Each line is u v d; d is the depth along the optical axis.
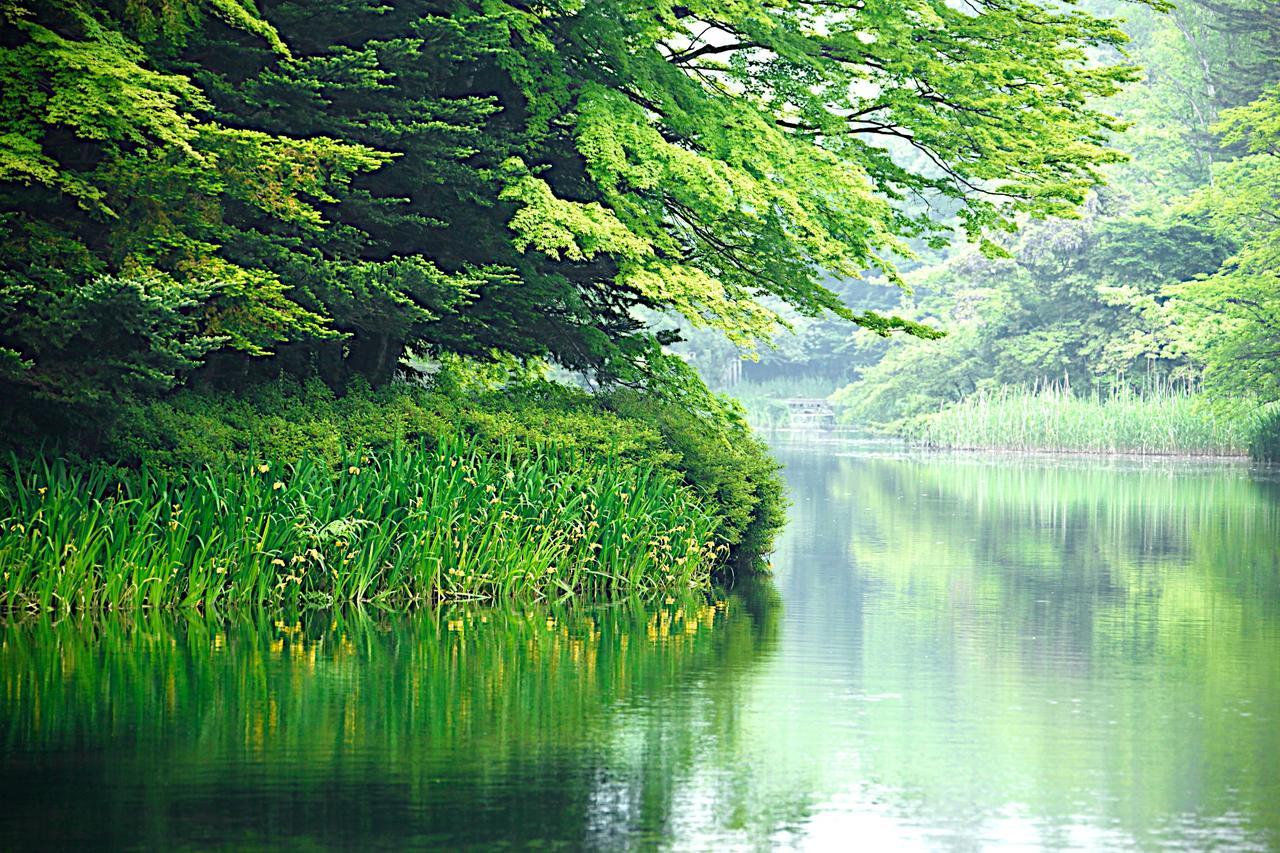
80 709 20.20
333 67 32.69
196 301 27.28
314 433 31.72
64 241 27.81
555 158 39.28
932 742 18.78
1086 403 108.88
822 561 40.34
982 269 125.00
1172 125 133.62
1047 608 31.03
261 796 16.02
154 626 26.89
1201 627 28.41
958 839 14.73
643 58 38.66
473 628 27.72
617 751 18.16
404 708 20.50
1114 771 17.39
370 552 30.48
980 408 112.12
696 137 39.06
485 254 37.91
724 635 27.38
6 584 27.62
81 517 27.75
